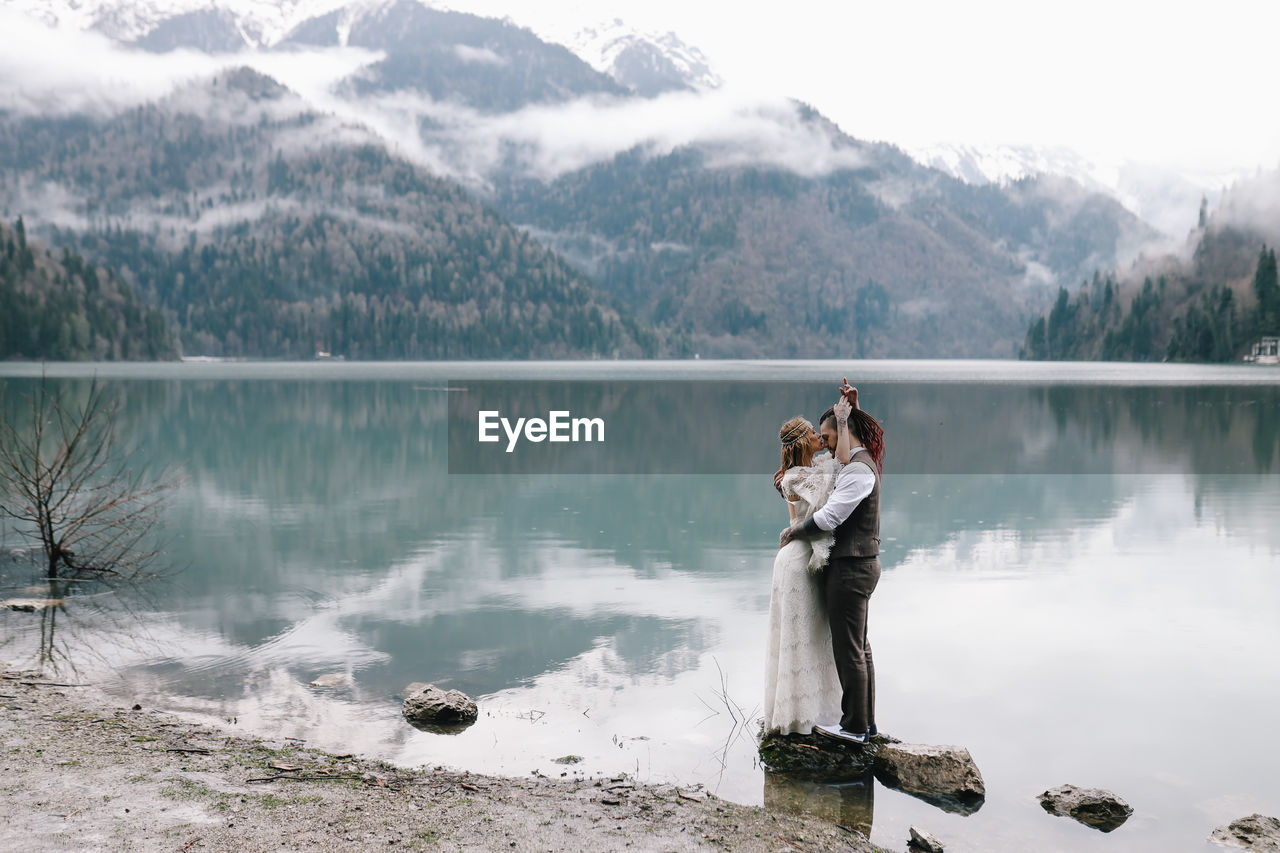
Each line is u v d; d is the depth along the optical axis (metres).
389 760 4.96
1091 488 16.64
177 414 36.72
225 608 8.16
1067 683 6.24
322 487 16.83
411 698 5.73
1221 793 4.72
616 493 16.20
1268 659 6.72
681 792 4.59
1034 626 7.57
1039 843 4.23
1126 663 6.63
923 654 6.84
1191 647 6.98
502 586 9.04
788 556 5.32
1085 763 5.05
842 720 5.29
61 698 5.86
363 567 10.02
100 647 7.04
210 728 5.34
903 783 4.80
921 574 9.53
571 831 4.01
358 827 3.95
